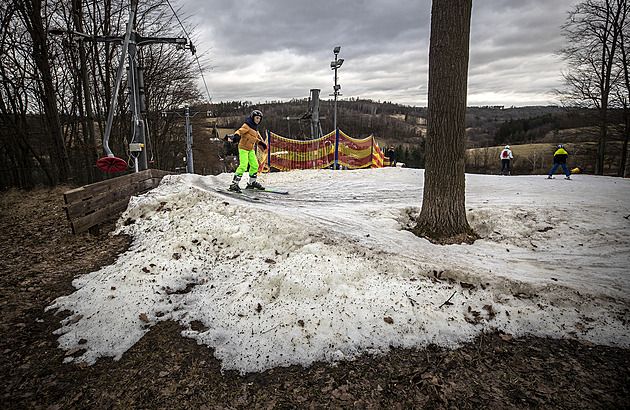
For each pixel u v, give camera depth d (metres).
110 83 18.86
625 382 2.69
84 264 5.07
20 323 3.56
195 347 3.32
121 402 2.65
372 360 3.04
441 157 5.36
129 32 9.30
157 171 9.41
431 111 5.33
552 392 2.62
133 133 10.17
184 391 2.77
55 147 16.31
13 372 2.91
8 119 14.73
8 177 16.80
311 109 20.95
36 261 5.15
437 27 4.96
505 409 2.48
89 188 6.27
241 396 2.71
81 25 14.80
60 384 2.82
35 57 13.57
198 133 33.28
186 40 10.15
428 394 2.66
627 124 20.25
